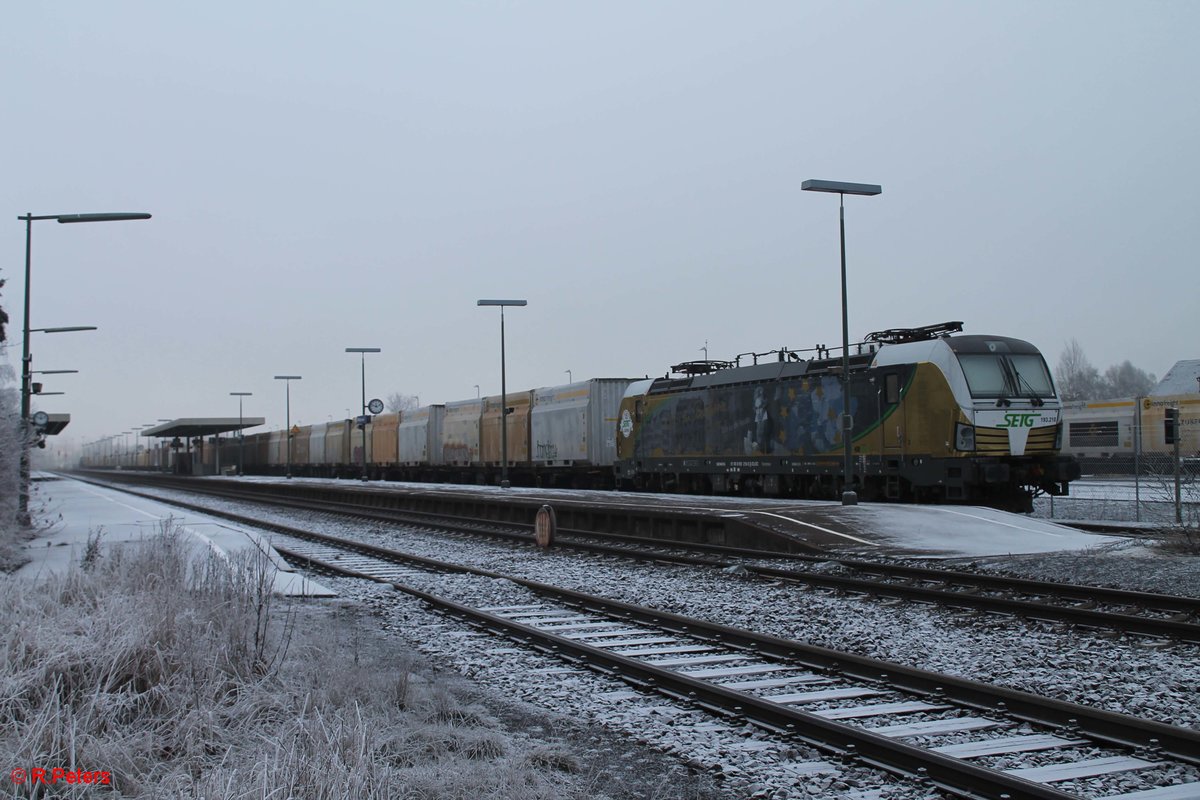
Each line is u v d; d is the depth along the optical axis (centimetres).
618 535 2569
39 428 3722
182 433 9656
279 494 5675
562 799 623
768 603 1434
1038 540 2005
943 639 1140
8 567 1565
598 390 4356
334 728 657
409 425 6475
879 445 2711
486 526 3116
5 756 606
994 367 2522
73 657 763
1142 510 2828
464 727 788
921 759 660
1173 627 1102
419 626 1296
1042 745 719
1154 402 4359
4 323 3366
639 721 817
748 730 782
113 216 2492
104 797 595
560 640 1104
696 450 3519
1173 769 666
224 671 817
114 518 2931
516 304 4481
